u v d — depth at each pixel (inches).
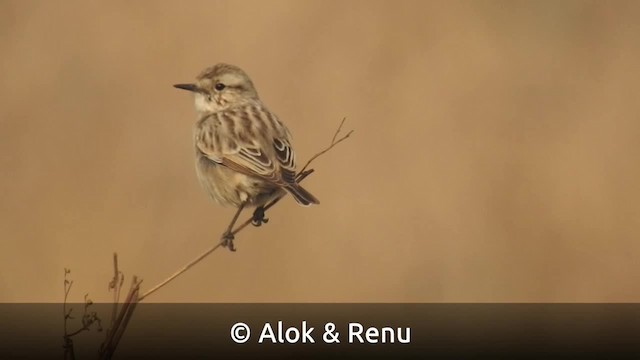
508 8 1439.5
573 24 1482.5
